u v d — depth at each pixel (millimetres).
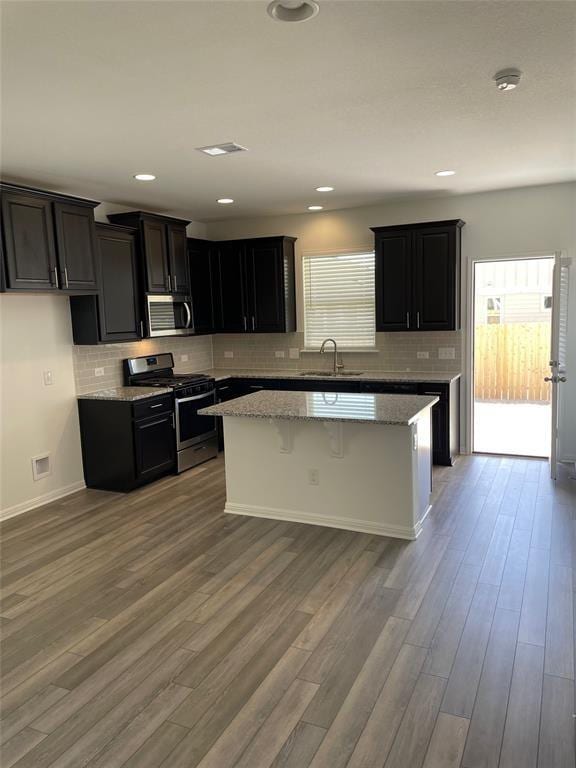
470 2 2014
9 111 2943
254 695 2322
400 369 6129
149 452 5117
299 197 5453
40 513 4543
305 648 2627
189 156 3879
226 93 2787
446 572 3328
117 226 5074
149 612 2990
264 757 2002
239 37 2219
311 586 3211
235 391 6469
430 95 2900
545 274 8469
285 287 6316
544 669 2426
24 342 4598
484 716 2160
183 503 4676
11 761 2023
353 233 6152
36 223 4223
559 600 2982
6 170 4125
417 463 3895
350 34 2221
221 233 6848
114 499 4828
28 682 2453
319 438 4043
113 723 2195
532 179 4969
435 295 5562
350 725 2137
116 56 2352
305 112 3098
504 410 8125
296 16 2070
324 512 4102
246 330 6535
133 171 4234
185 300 5949
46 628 2871
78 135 3352
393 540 3814
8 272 4023
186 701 2301
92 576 3420
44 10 1972
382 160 4180
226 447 4375
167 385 5469
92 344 4953
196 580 3326
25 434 4625
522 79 2715
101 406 4996
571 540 3727
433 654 2553
